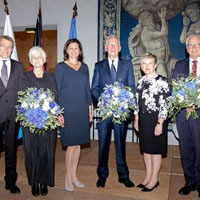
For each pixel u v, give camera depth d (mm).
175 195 2578
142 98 2582
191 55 2576
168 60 5074
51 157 2480
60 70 2602
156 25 5105
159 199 2479
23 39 6098
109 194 2592
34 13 5699
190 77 2396
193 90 2311
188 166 2615
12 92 2531
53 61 5965
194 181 2631
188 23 4949
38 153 2461
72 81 2609
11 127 2539
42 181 2475
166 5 5039
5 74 2545
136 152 4445
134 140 5363
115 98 2486
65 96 2605
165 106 2447
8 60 2594
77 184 2795
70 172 2719
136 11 5191
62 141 2654
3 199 2439
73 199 2465
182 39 4992
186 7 4941
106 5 5332
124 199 2479
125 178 2803
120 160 2793
